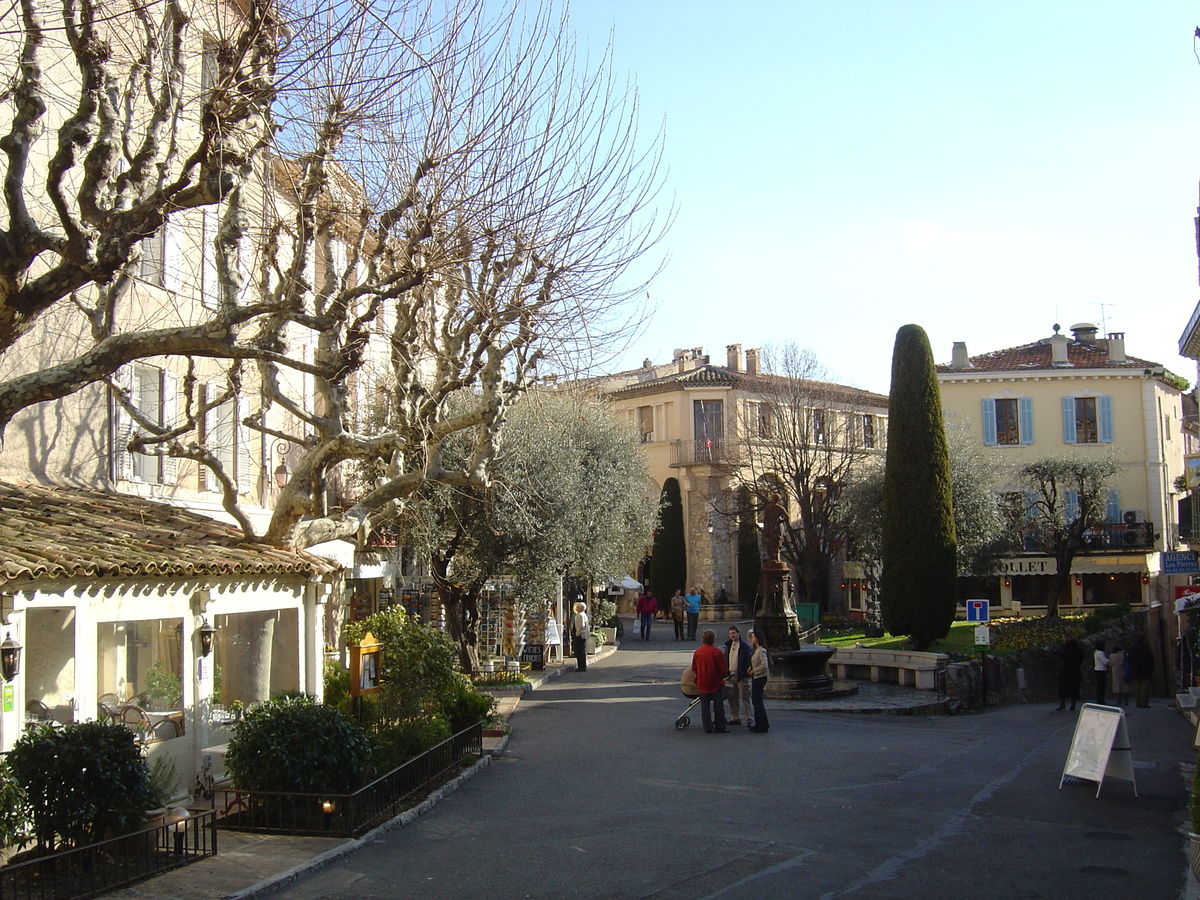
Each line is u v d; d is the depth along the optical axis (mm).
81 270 9273
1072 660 24641
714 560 50719
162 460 15867
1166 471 49406
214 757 12375
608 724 19125
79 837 8680
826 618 42688
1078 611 44875
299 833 10062
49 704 9945
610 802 12039
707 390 51875
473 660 25500
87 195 9484
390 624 14391
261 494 19016
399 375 14094
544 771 14234
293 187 12078
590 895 8164
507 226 12633
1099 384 48406
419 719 13359
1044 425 48281
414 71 10820
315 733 10508
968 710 24141
